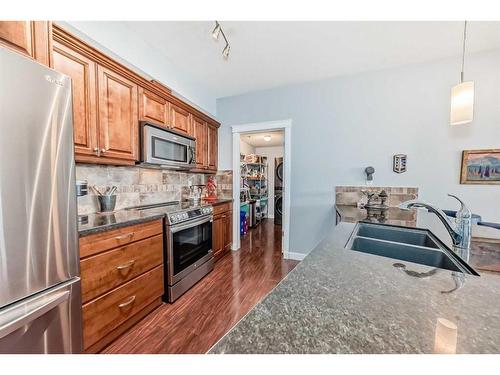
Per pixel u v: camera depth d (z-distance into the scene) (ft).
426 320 1.59
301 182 9.95
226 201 10.60
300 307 1.75
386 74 8.45
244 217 15.05
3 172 2.86
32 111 3.14
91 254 4.33
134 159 6.39
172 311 6.15
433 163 7.95
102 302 4.57
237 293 7.16
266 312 1.68
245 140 18.28
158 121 7.25
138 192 7.79
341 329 1.49
